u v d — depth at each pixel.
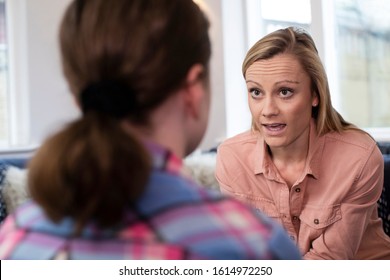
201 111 0.52
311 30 2.94
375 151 1.21
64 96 0.59
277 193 1.22
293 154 1.19
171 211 0.43
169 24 0.47
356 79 2.86
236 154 1.29
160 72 0.46
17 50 2.97
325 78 1.16
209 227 0.43
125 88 0.46
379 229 1.32
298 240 1.23
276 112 1.12
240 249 0.43
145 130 0.48
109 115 0.45
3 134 3.00
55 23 2.91
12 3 2.96
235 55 3.43
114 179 0.41
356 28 2.85
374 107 2.79
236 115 3.44
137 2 0.47
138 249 0.42
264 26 3.47
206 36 0.51
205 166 2.52
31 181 0.43
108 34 0.46
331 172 1.19
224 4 3.37
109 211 0.41
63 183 0.41
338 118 1.25
